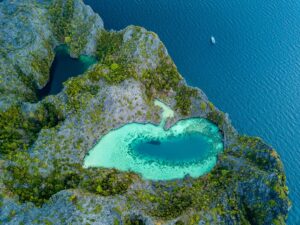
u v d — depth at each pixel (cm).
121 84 13100
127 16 17150
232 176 12206
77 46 15288
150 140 13325
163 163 12862
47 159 11669
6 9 15375
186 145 13412
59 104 12756
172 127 13750
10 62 13712
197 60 15912
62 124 12362
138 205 10956
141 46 13638
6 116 12531
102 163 12469
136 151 12988
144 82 13600
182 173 12675
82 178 11644
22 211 10369
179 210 11075
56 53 15425
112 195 10994
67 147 12119
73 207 10388
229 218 11394
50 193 11062
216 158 13225
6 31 14475
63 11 15650
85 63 15175
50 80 14600
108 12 17188
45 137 11975
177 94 13962
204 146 13488
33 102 13650
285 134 13950
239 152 12975
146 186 11900
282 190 11775
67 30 15512
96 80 13100
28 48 14238
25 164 11319
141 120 13525
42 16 15462
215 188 11981
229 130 13600
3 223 10175
